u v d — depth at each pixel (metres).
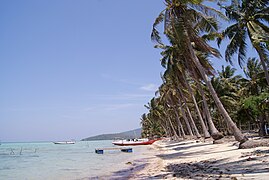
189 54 30.30
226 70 51.47
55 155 47.25
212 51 25.09
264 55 25.41
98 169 21.27
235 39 25.47
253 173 9.74
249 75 41.62
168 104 68.75
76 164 27.41
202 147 28.55
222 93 47.12
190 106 64.88
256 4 24.66
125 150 44.50
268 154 14.08
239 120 43.31
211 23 22.58
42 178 17.94
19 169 25.30
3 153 60.38
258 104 32.06
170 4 22.86
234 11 25.02
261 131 36.72
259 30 23.84
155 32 23.77
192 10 22.73
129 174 16.42
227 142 27.94
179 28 21.67
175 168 16.05
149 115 109.88
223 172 11.16
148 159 26.52
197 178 10.78
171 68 37.50
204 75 21.70
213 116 63.38
